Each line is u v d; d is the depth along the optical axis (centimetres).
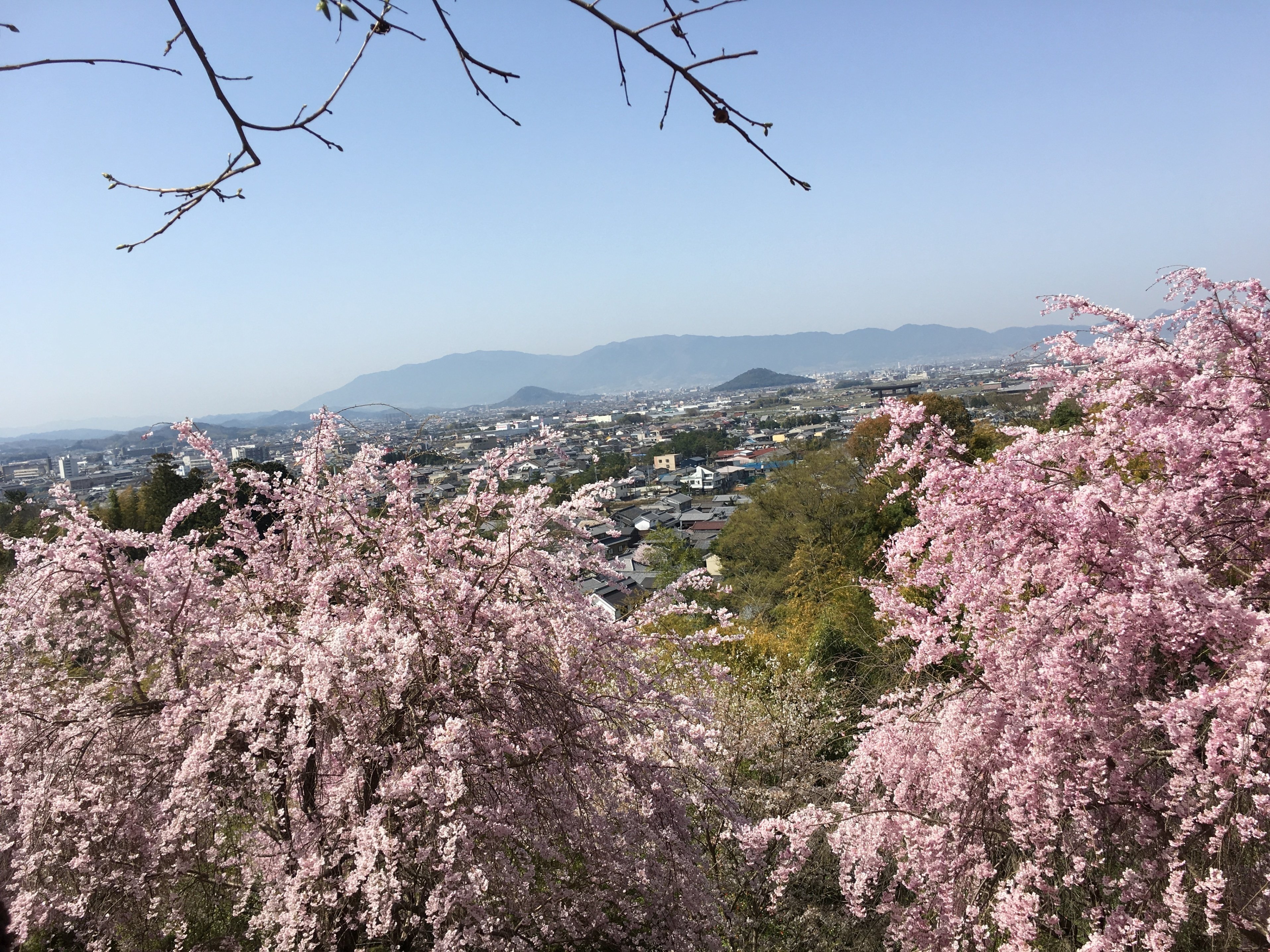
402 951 353
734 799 436
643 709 422
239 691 367
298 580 459
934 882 371
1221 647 324
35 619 430
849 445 2892
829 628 1124
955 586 415
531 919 379
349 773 352
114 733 398
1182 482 379
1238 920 291
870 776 458
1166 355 416
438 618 399
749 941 468
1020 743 371
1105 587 369
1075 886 371
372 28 134
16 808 363
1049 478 411
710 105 139
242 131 141
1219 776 285
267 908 335
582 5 133
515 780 390
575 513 443
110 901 359
